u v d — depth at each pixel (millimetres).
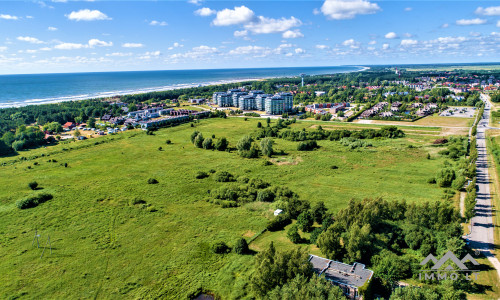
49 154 181500
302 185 132000
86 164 163125
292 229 90312
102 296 70125
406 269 71562
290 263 68500
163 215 106625
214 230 96938
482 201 111312
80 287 72875
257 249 86375
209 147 195625
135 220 103250
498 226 94000
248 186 129250
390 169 149375
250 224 100188
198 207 112875
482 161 156750
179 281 74812
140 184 134625
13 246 88875
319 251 82125
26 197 116062
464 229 92500
